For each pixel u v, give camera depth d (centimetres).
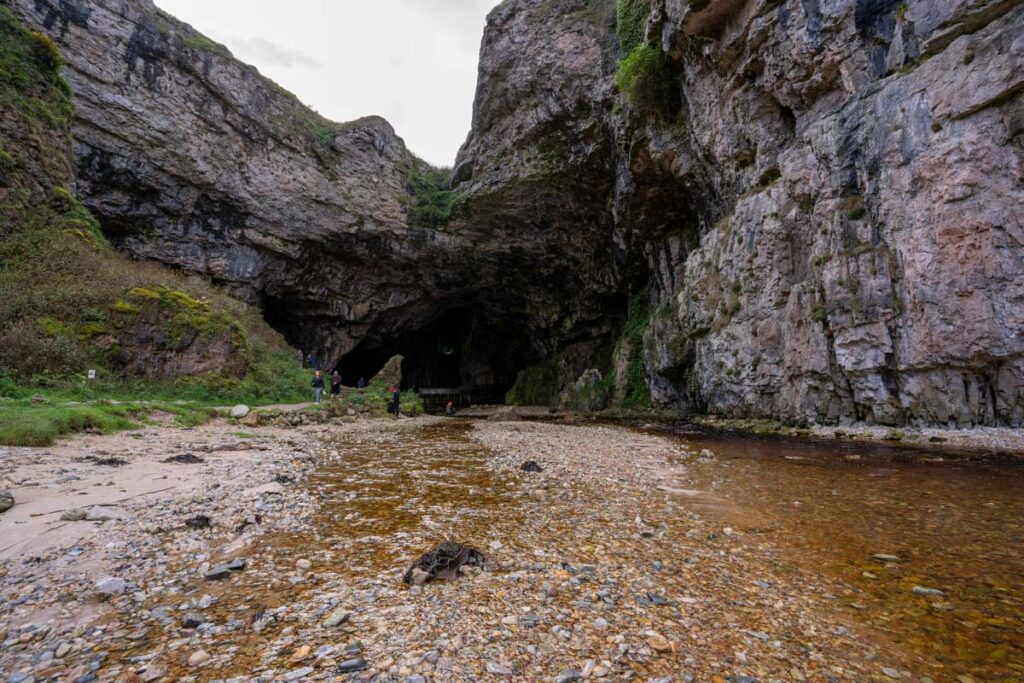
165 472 803
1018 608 382
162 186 3039
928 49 1377
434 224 4088
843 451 1178
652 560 485
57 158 2045
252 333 2752
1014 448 1078
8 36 1967
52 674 288
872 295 1435
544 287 4319
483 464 1055
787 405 1741
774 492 776
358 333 4369
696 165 2406
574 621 362
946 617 370
